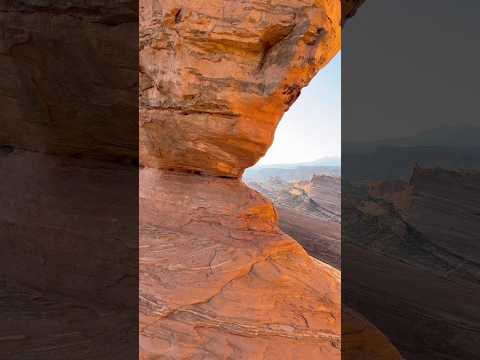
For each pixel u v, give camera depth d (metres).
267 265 3.78
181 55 4.29
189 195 4.65
